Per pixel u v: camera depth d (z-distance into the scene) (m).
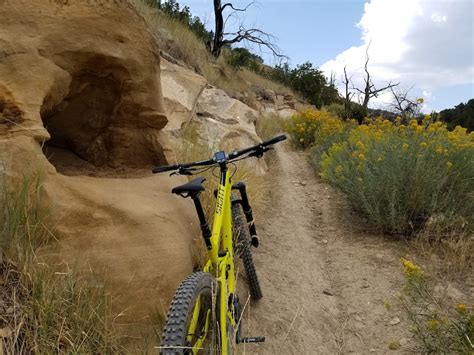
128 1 3.62
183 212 3.77
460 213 4.84
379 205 5.15
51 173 3.02
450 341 2.79
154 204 3.50
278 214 6.33
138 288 2.95
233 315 2.69
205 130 7.72
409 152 5.32
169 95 7.37
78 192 3.10
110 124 4.04
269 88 25.25
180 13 18.77
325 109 24.58
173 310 2.04
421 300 3.52
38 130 3.01
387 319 3.57
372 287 4.08
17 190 2.78
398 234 5.05
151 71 3.93
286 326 3.54
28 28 3.10
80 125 4.01
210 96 9.80
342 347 3.35
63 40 3.25
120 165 4.16
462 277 4.00
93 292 2.72
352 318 3.70
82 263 2.85
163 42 10.27
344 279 4.34
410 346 3.17
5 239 2.63
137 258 3.04
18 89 3.00
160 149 4.26
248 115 10.34
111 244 3.01
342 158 6.90
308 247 5.20
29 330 2.34
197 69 11.72
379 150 5.92
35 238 2.76
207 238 2.51
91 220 3.04
